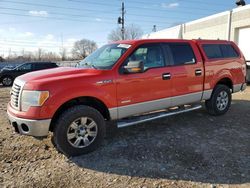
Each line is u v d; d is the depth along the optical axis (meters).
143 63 4.77
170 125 5.91
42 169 3.97
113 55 5.06
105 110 4.75
